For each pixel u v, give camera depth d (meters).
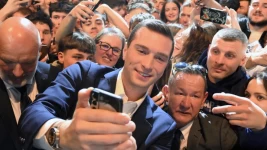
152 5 4.38
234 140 1.54
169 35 1.30
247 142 1.50
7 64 1.50
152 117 1.42
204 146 1.56
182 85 1.68
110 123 0.79
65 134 0.87
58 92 1.33
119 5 4.26
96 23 3.33
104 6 3.54
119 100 0.84
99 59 2.75
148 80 1.31
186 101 1.68
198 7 3.16
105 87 1.40
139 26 1.32
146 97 1.47
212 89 1.99
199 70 1.75
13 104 1.60
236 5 4.20
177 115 1.71
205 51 2.25
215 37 2.09
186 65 1.80
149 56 1.28
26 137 1.09
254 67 2.47
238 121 1.40
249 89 1.86
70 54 2.58
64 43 2.61
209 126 1.60
